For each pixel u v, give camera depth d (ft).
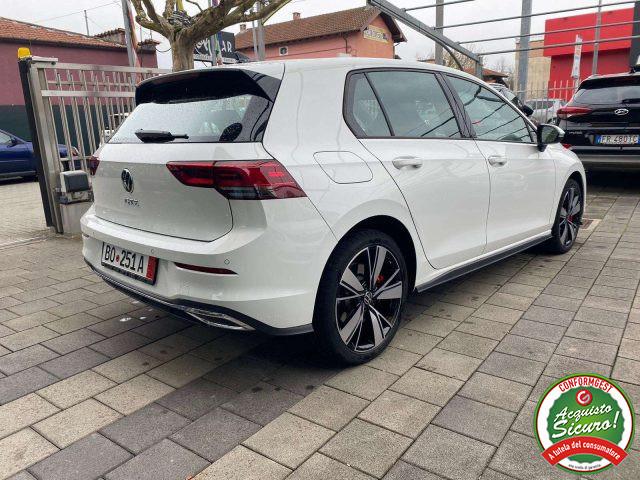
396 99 10.41
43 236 20.84
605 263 15.25
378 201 9.18
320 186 8.34
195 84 9.46
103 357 10.23
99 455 7.29
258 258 7.79
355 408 8.23
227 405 8.42
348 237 9.06
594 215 21.36
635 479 6.57
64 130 20.61
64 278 15.31
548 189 14.66
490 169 12.07
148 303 9.18
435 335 10.77
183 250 8.09
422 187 10.15
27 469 7.04
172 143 8.66
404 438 7.46
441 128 11.19
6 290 14.33
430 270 10.85
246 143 8.00
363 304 9.41
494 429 7.60
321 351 9.23
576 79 42.01
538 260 15.87
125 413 8.30
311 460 7.06
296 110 8.62
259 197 7.70
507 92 33.81
